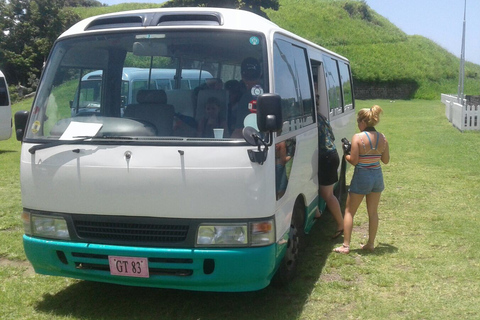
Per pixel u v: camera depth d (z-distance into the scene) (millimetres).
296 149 5227
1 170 12477
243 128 4336
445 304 4910
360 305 4887
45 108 4773
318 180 6637
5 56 40125
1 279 5629
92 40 4840
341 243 6840
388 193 9625
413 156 13938
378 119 6215
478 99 26844
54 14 42875
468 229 7348
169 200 4199
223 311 4805
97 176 4324
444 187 10156
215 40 4555
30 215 4621
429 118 26891
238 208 4156
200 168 4145
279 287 5242
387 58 55938
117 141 4336
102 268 4492
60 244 4477
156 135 4434
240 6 34469
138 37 4707
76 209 4418
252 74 4438
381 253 6355
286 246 4906
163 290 5316
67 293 5258
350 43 58312
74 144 4422
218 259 4184
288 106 5031
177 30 4621
